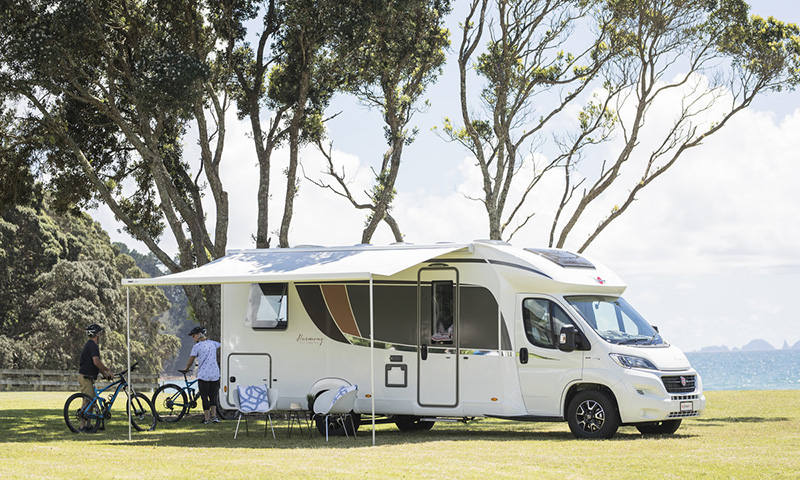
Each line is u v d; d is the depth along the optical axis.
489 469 8.70
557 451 10.29
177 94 17.73
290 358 13.53
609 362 11.91
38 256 51.66
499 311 12.59
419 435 13.21
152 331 75.06
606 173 22.66
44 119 20.12
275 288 13.70
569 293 12.49
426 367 12.82
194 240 20.47
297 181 23.12
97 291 53.66
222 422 16.30
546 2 21.64
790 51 21.66
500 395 12.46
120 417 17.62
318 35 19.28
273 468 8.84
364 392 13.11
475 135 22.19
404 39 21.69
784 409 17.91
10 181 20.86
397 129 24.02
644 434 12.62
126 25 18.97
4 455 10.31
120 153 22.84
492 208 21.88
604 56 22.31
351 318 13.26
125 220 19.77
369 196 24.88
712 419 15.44
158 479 8.18
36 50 17.08
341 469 8.73
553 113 22.66
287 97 21.89
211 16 19.77
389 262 12.12
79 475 8.47
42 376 37.03
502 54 21.62
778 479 7.91
